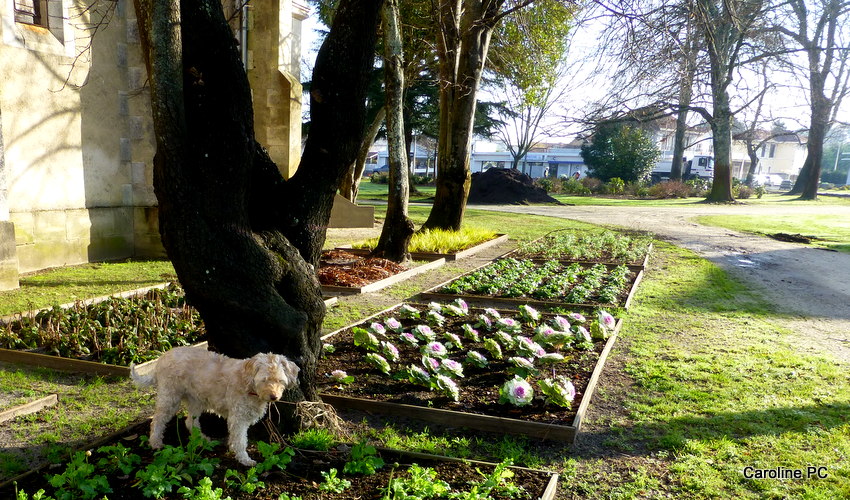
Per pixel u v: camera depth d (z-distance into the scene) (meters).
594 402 5.66
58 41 11.60
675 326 8.70
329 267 12.28
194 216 4.13
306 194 4.88
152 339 6.85
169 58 3.91
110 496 3.50
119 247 13.45
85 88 12.23
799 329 8.77
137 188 13.59
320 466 4.02
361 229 22.47
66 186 12.04
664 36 9.65
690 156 78.31
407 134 41.72
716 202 43.09
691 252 17.44
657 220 28.45
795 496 3.96
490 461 4.43
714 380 6.30
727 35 17.12
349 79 4.60
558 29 18.44
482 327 8.15
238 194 4.27
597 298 10.51
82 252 12.54
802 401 5.71
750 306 10.31
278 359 3.87
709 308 10.02
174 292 9.33
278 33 15.26
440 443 4.70
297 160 16.30
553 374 5.95
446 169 18.27
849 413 5.41
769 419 5.27
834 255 17.58
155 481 3.47
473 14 16.86
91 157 12.56
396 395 5.59
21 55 10.79
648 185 57.38
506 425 4.93
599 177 59.59
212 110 4.05
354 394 5.59
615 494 3.98
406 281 12.02
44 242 11.66
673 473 4.30
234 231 4.25
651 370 6.56
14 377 5.93
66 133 11.90
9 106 10.65
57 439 4.57
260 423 4.46
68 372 6.16
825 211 36.06
